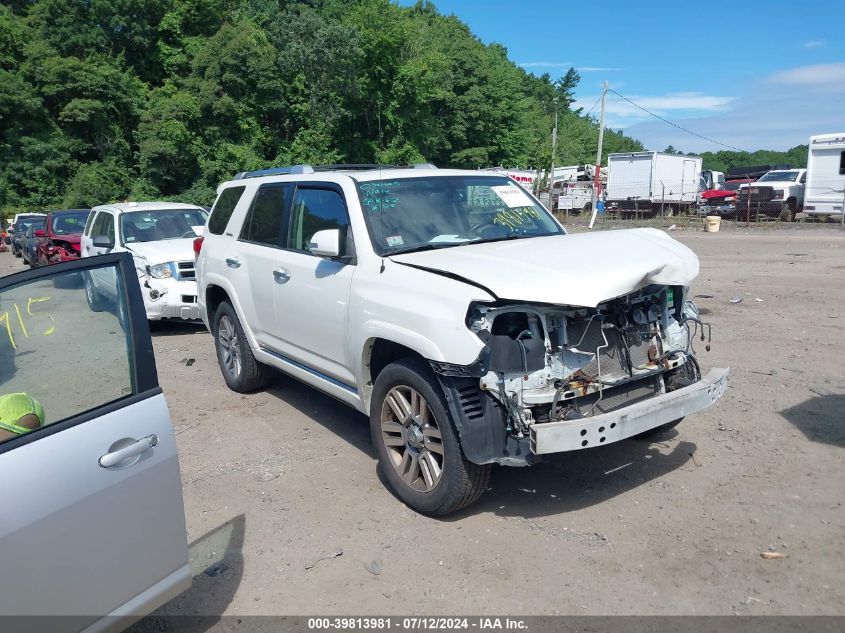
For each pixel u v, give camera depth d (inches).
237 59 1721.2
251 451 204.4
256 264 226.2
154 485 107.9
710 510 157.2
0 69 1673.2
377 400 167.9
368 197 187.6
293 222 213.9
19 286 106.1
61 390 107.3
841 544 140.8
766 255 636.7
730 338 313.9
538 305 142.0
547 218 208.8
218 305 271.3
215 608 130.5
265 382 259.0
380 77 1787.6
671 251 167.6
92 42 1817.2
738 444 192.5
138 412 107.5
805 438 194.4
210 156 1722.4
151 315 361.7
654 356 161.8
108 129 1743.4
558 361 144.9
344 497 172.2
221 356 267.6
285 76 1825.8
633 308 158.6
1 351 107.3
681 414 153.5
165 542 109.8
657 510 158.4
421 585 134.0
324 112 1764.3
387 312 159.0
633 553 141.3
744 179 1350.9
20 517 91.6
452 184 202.5
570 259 153.6
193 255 368.5
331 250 175.8
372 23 1743.4
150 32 1951.3
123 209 425.1
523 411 140.6
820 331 322.3
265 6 2199.8
